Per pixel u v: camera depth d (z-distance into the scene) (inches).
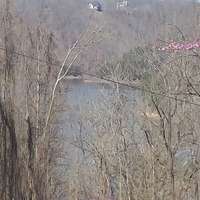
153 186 567.8
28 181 367.9
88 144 683.4
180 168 597.3
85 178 703.1
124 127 626.5
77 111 807.7
